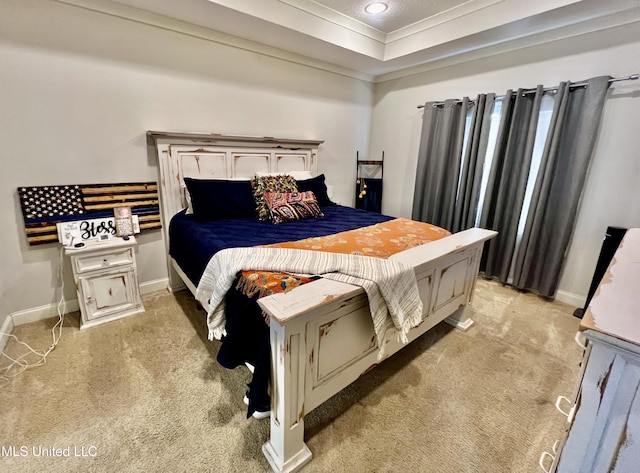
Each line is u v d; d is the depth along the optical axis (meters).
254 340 1.23
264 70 2.91
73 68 2.03
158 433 1.33
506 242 2.91
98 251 2.06
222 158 2.75
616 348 0.59
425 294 1.73
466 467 1.24
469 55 2.97
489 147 2.97
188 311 2.34
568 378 1.75
